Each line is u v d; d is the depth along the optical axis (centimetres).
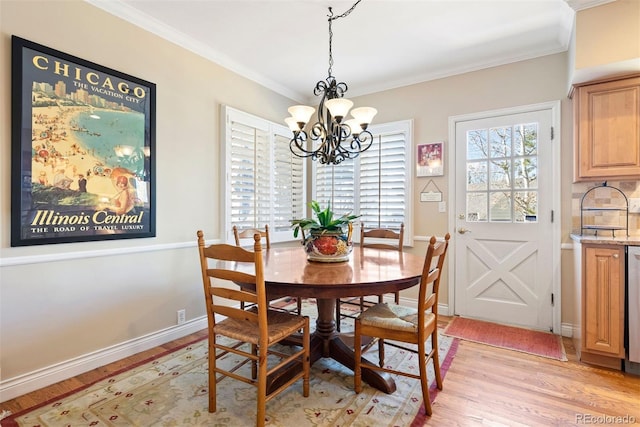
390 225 368
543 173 291
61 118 201
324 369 220
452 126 333
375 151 378
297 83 375
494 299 314
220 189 309
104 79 222
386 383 191
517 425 163
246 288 199
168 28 258
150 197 250
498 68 311
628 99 234
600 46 220
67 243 205
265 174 358
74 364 209
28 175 188
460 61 316
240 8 233
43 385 196
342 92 261
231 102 321
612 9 217
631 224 259
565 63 282
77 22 209
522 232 301
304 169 423
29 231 189
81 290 213
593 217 271
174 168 269
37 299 194
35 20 191
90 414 171
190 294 283
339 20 249
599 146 243
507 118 307
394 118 367
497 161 312
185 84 277
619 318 215
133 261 242
